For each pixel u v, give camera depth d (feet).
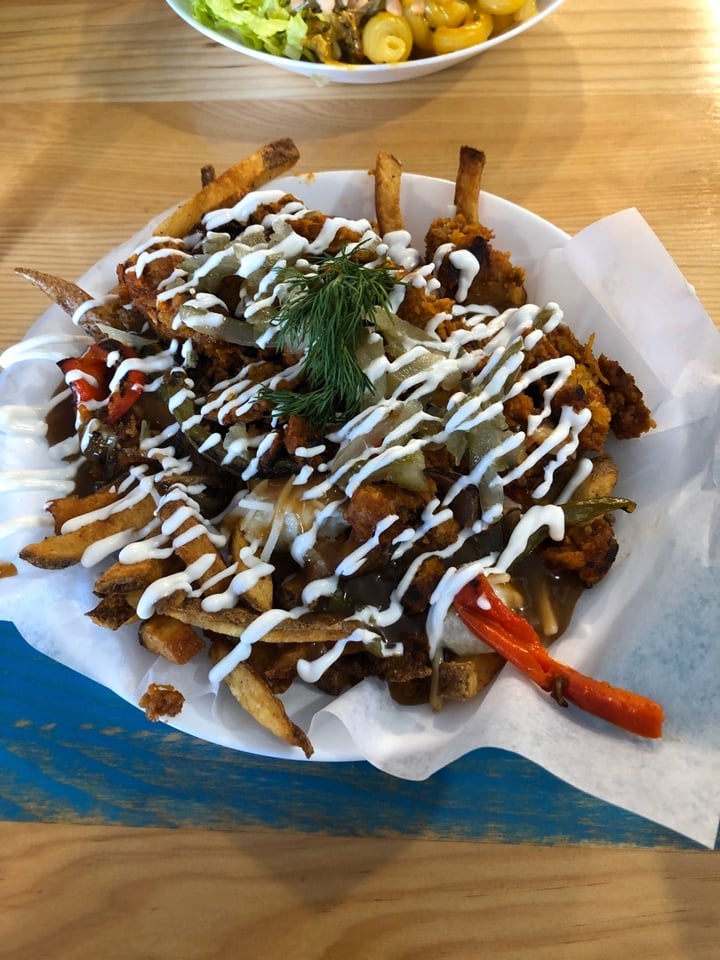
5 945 0.98
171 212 1.22
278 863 1.00
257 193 1.15
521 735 0.88
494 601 0.97
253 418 1.04
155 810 1.03
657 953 0.93
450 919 0.96
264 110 1.45
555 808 0.99
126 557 0.97
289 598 1.02
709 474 1.01
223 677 0.96
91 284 1.22
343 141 1.41
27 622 1.01
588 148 1.37
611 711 0.90
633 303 1.11
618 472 1.09
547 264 1.17
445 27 1.39
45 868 1.01
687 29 1.46
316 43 1.39
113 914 0.99
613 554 1.02
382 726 0.95
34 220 1.38
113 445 1.09
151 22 1.54
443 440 1.02
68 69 1.51
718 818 0.85
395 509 0.98
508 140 1.39
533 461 1.02
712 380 1.04
